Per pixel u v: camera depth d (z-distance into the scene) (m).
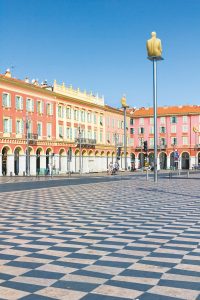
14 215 15.14
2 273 7.22
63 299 5.89
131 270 7.36
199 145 98.44
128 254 8.60
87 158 78.56
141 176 52.88
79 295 6.05
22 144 60.59
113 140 90.38
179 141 100.69
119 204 18.67
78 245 9.56
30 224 12.91
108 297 5.96
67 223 13.04
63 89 71.00
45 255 8.57
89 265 7.72
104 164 85.38
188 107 102.38
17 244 9.74
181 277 6.92
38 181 41.47
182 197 21.81
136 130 104.50
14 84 58.84
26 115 61.28
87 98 79.25
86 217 14.43
